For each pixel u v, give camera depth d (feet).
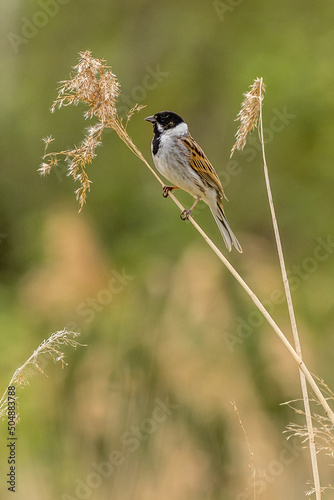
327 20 58.18
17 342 42.78
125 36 60.64
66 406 36.22
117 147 57.31
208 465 33.30
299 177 56.08
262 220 55.88
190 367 36.24
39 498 31.86
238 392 36.09
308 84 53.72
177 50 60.29
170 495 31.91
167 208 52.65
